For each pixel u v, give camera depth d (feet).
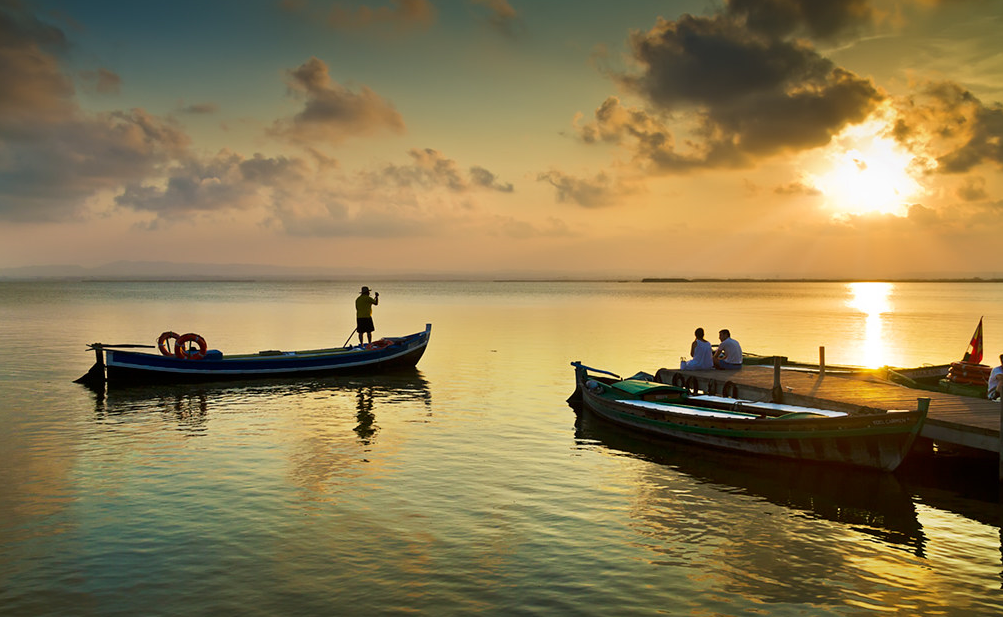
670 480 45.37
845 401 55.21
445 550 33.27
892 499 41.83
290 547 33.42
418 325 180.96
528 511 38.86
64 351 113.50
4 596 28.48
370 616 27.07
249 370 85.97
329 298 414.62
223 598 28.43
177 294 503.61
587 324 186.70
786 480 45.57
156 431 57.41
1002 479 42.80
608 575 30.81
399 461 48.57
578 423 61.93
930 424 47.09
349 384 83.20
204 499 40.16
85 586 29.43
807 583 30.32
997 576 31.22
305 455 49.93
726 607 28.12
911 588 29.94
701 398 62.54
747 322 201.46
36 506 38.93
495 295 521.65
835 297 497.87
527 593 29.04
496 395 75.56
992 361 110.52
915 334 158.92
